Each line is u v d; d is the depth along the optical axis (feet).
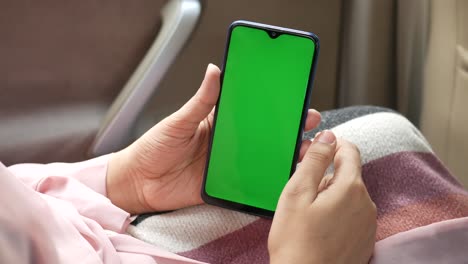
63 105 3.06
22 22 2.97
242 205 1.70
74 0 3.04
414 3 3.43
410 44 3.53
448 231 1.59
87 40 3.12
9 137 2.89
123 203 1.84
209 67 1.62
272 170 1.69
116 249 1.53
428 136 3.20
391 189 1.74
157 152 1.72
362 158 1.78
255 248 1.69
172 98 3.83
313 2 4.00
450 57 2.94
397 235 1.60
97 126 3.04
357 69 3.79
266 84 1.65
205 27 3.81
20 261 1.22
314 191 1.44
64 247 1.35
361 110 2.00
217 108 1.68
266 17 3.95
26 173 1.82
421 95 3.42
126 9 3.15
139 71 2.89
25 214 1.28
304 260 1.35
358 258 1.48
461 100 2.93
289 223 1.40
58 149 2.92
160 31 2.97
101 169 1.85
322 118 2.00
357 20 3.72
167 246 1.71
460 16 2.84
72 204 1.66
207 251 1.69
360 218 1.46
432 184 1.73
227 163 1.71
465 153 2.97
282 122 1.66
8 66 2.97
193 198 1.79
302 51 1.62
